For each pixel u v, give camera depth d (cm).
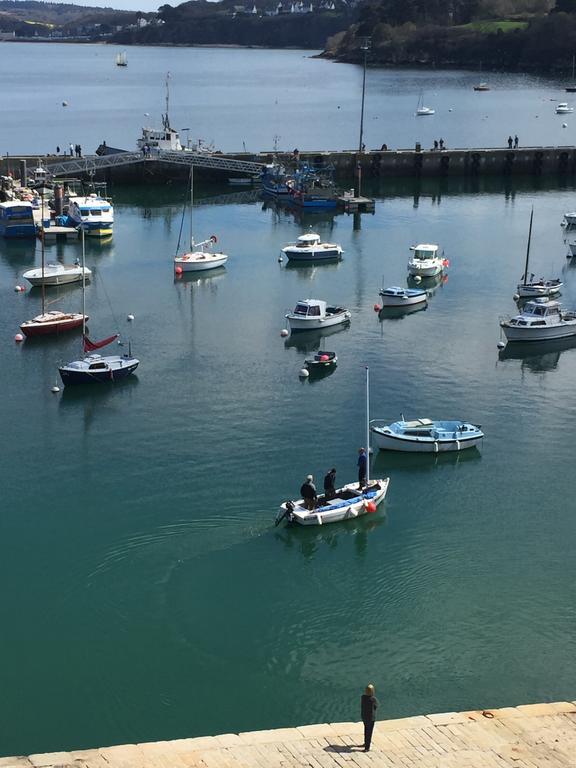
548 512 5219
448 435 5875
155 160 14812
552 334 7900
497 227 12100
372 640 4162
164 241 11319
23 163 13838
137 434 6066
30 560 4716
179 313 8550
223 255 10088
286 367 7225
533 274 9756
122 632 4188
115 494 5328
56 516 5109
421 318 8462
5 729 3672
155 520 5066
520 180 15788
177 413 6381
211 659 4041
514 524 5100
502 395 6750
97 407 6488
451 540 4941
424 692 3853
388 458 5775
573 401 6662
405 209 13300
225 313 8556
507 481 5541
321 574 4622
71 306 8688
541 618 4322
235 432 6084
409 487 5456
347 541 4903
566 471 5662
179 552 4778
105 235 11406
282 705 3781
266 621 4272
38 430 6131
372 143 19350
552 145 19100
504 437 6091
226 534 4934
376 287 9438
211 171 15212
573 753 3216
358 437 6041
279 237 11562
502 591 4516
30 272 9269
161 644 4116
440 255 10650
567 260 10475
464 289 9381
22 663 4006
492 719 3422
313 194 13225
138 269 10044
